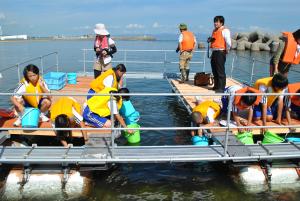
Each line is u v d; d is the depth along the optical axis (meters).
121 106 7.04
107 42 9.86
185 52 11.23
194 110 7.13
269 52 37.84
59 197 5.34
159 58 26.70
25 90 6.48
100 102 6.41
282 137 7.05
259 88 6.84
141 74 13.55
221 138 6.22
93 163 5.38
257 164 5.93
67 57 28.12
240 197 5.47
